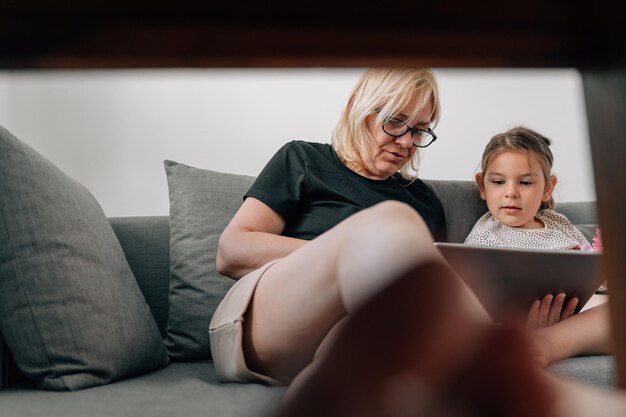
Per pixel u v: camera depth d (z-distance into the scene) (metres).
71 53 0.34
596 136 0.44
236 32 0.34
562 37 0.36
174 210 1.54
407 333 0.57
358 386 0.57
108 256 1.14
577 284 1.05
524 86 2.19
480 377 0.53
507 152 1.68
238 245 1.24
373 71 1.47
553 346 0.96
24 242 0.97
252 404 0.78
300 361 0.89
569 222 1.77
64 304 0.98
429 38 0.35
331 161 1.49
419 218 0.73
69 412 0.76
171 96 2.14
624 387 0.45
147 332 1.17
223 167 2.13
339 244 0.76
